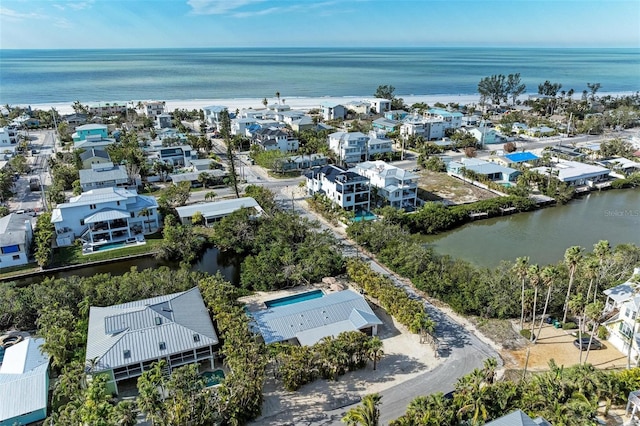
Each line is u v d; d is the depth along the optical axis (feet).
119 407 122.52
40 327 185.98
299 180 397.80
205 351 162.71
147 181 387.55
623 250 235.40
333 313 186.91
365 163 368.07
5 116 640.58
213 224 294.25
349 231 275.18
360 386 156.87
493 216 333.83
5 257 240.53
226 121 470.39
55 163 405.39
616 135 584.81
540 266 253.24
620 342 176.76
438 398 133.28
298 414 144.25
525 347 178.81
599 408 142.31
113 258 254.27
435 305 208.23
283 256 237.66
